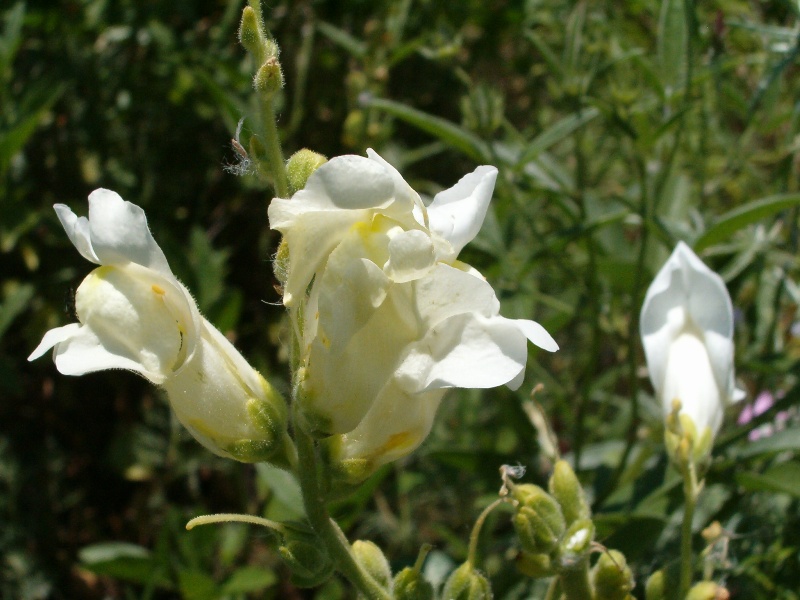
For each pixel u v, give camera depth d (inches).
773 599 12.7
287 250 9.6
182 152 20.3
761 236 14.8
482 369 9.3
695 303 11.2
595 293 14.2
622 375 17.0
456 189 9.9
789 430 12.5
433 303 9.3
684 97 13.4
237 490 18.7
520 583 13.4
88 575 18.5
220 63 18.1
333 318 9.2
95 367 9.5
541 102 21.7
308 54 18.3
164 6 20.2
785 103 17.0
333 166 9.1
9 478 18.0
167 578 15.0
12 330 19.1
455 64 19.9
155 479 18.5
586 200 15.2
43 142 19.7
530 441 14.2
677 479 12.5
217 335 10.1
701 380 11.1
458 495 16.8
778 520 13.1
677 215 15.1
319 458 10.1
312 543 10.0
